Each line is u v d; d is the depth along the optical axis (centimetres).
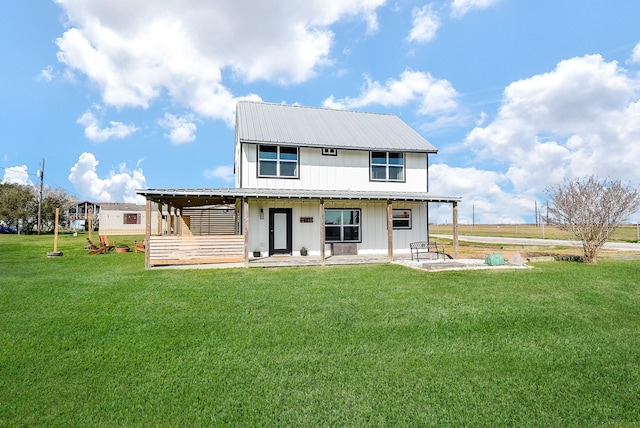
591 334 521
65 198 5372
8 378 379
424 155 1678
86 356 436
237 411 318
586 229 1266
